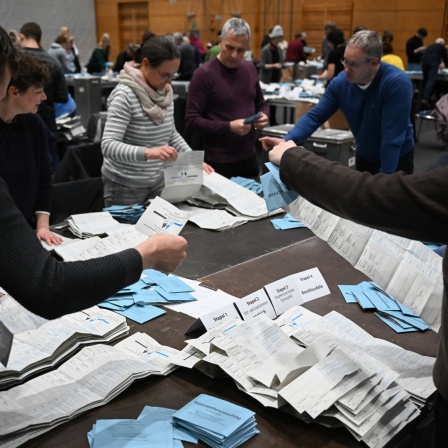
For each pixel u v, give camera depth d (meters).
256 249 1.86
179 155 2.14
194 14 12.85
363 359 1.07
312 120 2.64
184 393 1.05
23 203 2.03
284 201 1.12
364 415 0.92
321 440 0.92
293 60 9.68
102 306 1.40
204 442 0.91
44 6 12.34
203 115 2.89
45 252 0.83
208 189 2.28
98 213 2.09
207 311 1.40
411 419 0.96
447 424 0.88
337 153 3.61
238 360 1.08
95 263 0.87
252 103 2.96
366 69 2.29
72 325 1.23
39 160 2.06
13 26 11.91
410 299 1.17
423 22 10.72
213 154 2.94
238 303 1.30
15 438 0.90
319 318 1.32
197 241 1.93
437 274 1.19
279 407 0.97
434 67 7.58
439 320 1.14
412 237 0.80
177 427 0.94
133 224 2.03
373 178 0.83
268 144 1.58
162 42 2.19
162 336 1.27
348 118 2.57
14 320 1.15
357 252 1.20
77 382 1.06
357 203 0.83
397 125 2.33
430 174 0.77
